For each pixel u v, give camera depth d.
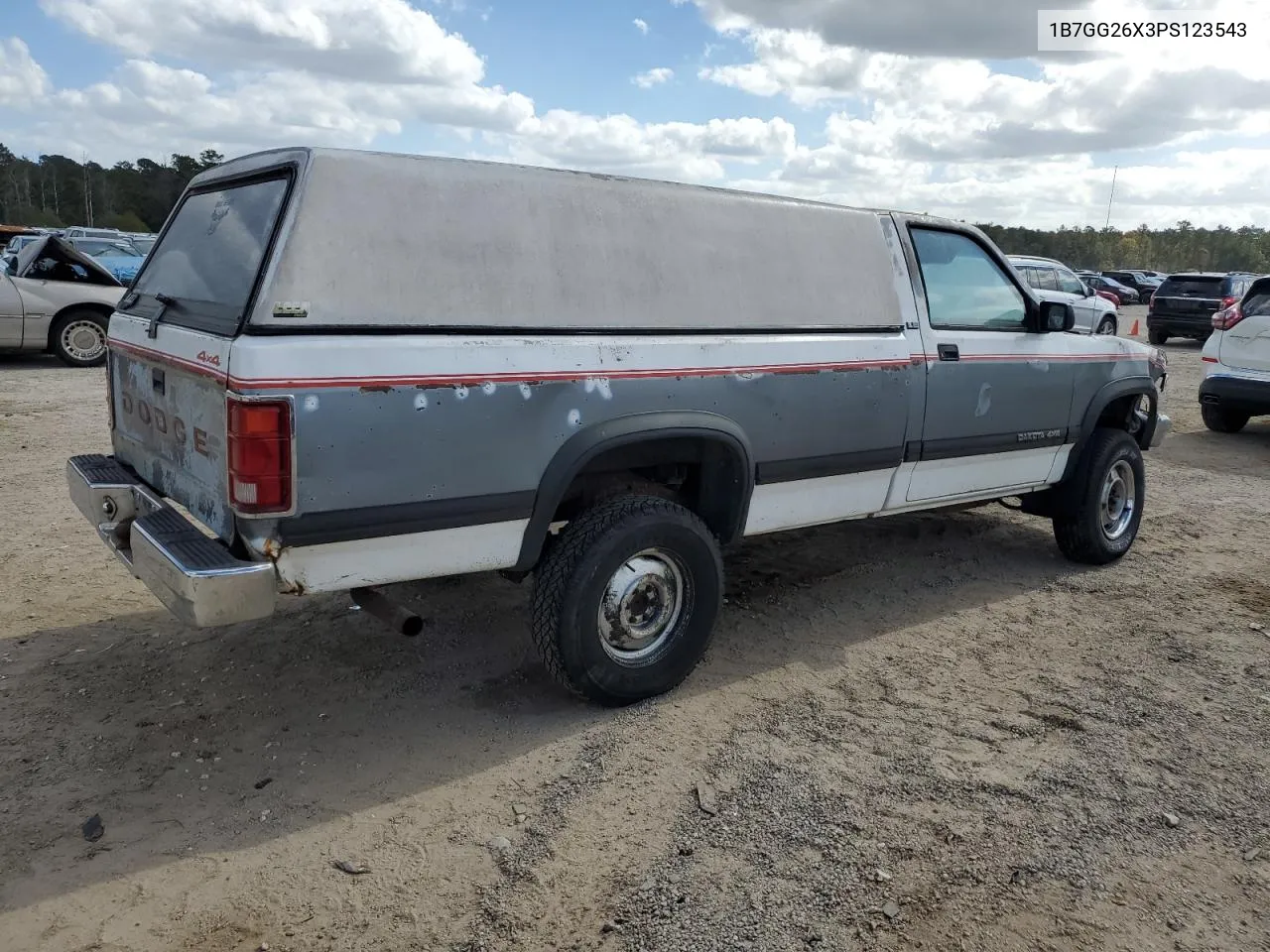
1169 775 3.46
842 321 4.37
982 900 2.78
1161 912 2.75
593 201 3.64
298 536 2.99
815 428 4.26
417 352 3.12
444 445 3.21
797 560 5.83
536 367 3.37
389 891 2.79
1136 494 6.00
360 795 3.27
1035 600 5.28
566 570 3.58
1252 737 3.76
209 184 3.92
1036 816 3.19
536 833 3.06
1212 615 5.09
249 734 3.65
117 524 3.67
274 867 2.89
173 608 3.00
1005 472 5.30
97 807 3.16
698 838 3.03
